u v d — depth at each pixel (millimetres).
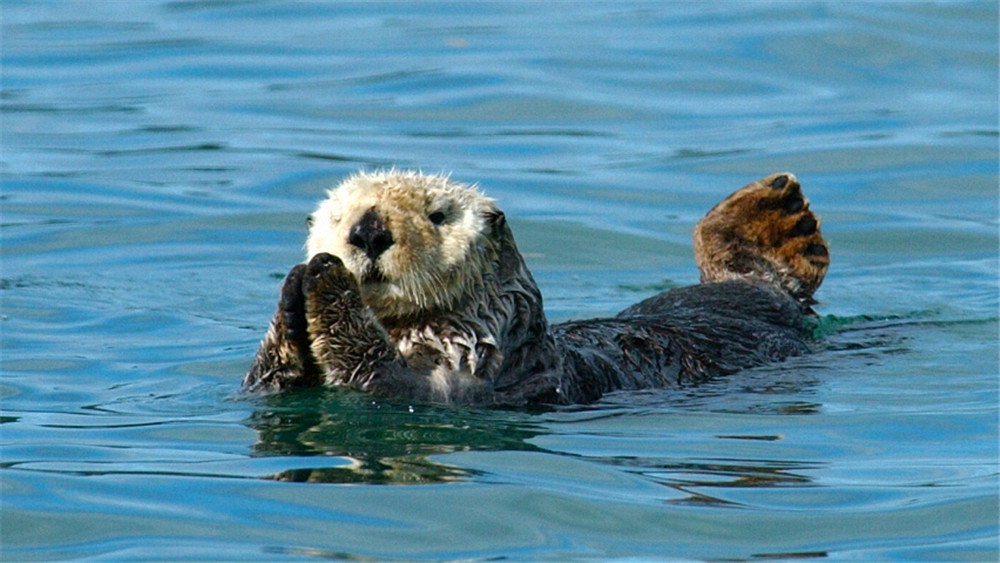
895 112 48125
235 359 26781
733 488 19219
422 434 21141
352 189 22359
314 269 21859
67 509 17984
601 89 50781
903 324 30375
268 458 20031
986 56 54406
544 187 41125
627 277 34938
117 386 24672
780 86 51250
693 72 52625
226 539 17062
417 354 22766
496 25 60156
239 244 36375
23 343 27672
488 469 19609
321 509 18016
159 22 61750
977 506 18531
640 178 42125
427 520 17766
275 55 55656
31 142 44875
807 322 29812
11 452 20312
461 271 22172
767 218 30875
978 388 24922
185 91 51062
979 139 45156
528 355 23328
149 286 32719
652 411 23141
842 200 40875
